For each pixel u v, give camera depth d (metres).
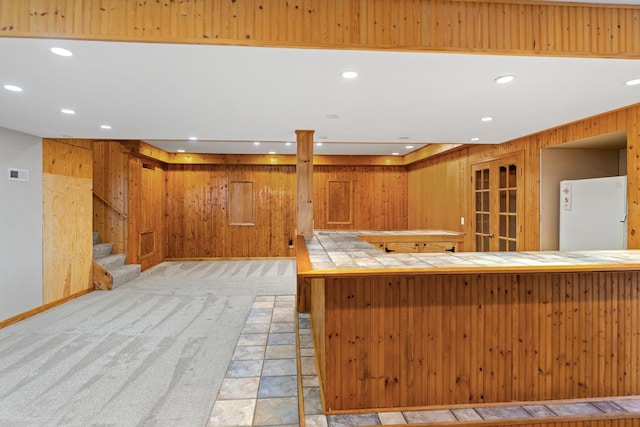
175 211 7.58
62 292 4.43
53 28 1.65
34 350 3.04
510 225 4.46
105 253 5.75
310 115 3.10
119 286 5.34
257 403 2.27
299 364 2.79
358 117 3.19
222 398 2.32
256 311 4.18
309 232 3.81
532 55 1.87
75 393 2.37
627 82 2.26
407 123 3.42
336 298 2.18
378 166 7.88
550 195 3.90
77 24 1.66
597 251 2.67
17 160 3.75
